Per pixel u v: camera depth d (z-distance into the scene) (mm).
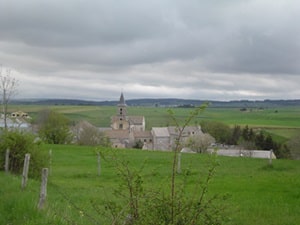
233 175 32688
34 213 12906
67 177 33125
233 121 138750
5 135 26703
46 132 87812
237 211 15211
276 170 37625
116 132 134500
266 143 97688
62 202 17578
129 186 7238
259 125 126250
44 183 13758
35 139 27719
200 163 36031
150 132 136500
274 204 18969
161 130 126188
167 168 27297
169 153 51812
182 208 7152
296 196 21281
